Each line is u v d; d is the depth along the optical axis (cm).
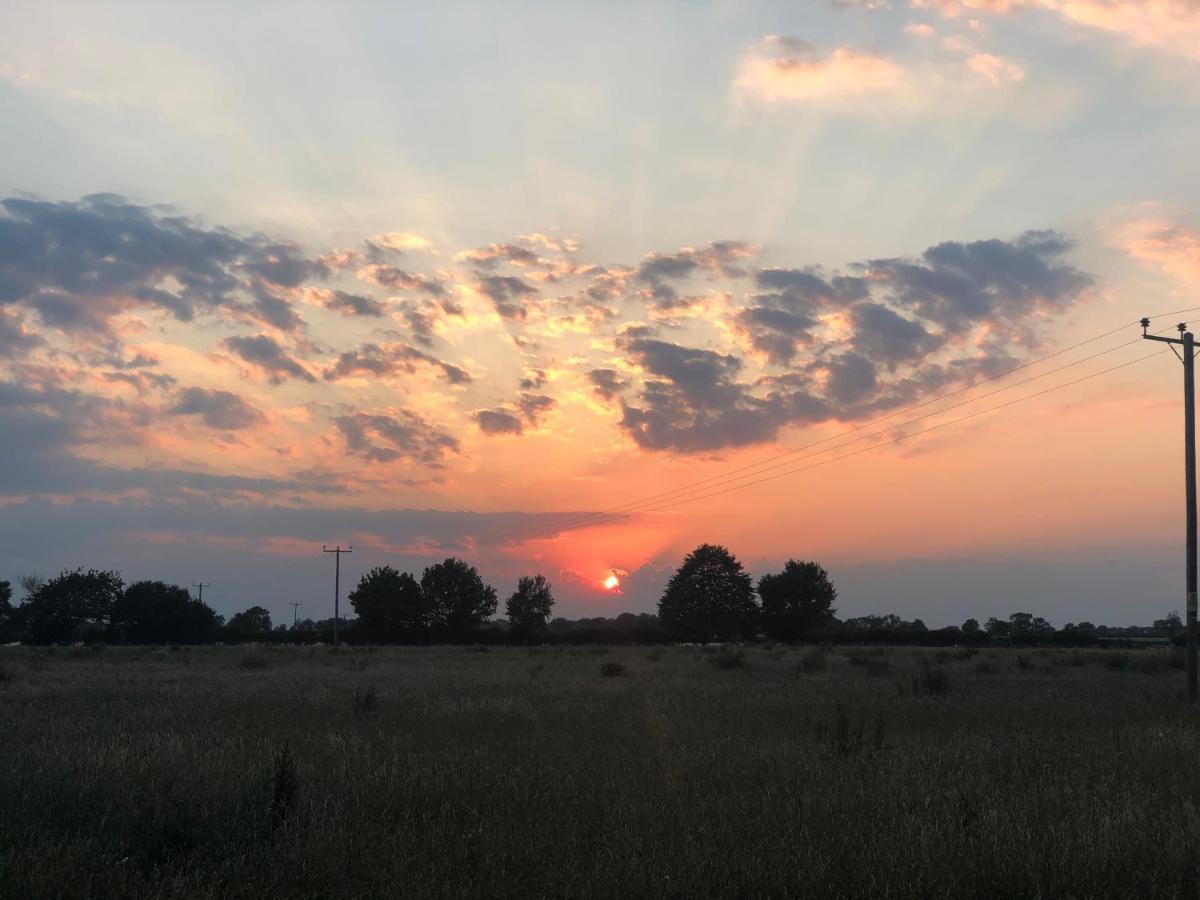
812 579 13238
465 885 796
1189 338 2942
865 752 1440
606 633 13188
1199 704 2519
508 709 2180
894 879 800
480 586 13388
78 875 791
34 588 13412
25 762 1289
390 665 4953
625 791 1162
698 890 787
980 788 1150
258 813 1009
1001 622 16638
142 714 2120
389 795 1106
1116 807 1034
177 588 12950
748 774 1280
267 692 2797
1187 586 2798
